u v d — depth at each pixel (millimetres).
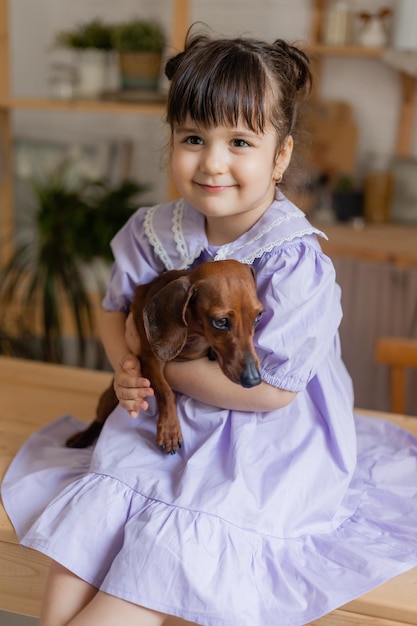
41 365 1645
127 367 1077
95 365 2467
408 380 2119
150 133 2688
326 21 2418
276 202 1140
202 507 990
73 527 993
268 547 1004
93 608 935
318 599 950
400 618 958
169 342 944
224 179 1044
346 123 2578
